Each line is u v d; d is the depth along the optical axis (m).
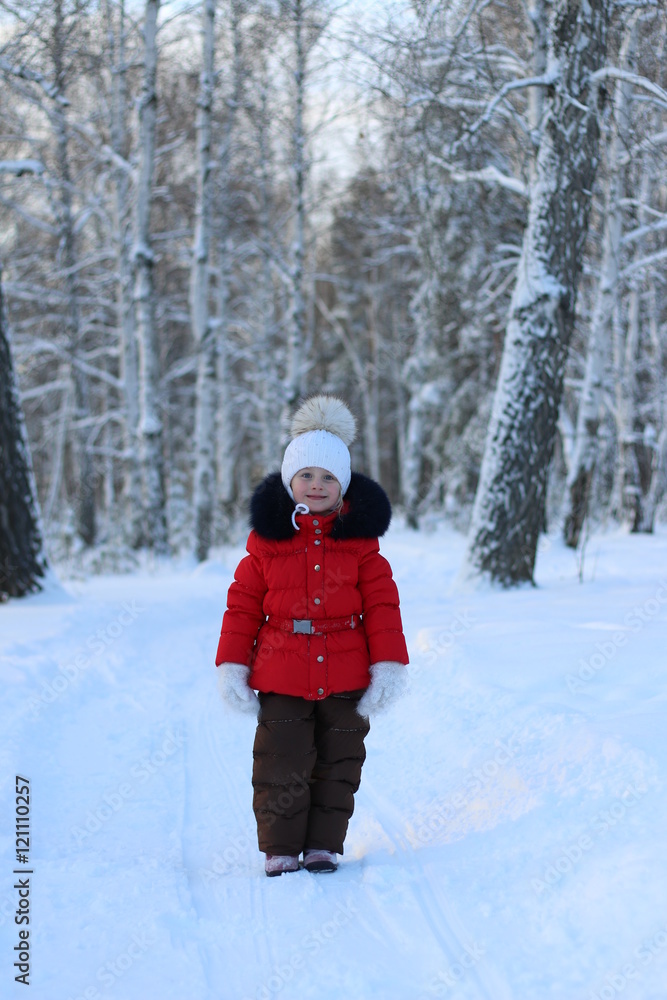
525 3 8.63
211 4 13.84
